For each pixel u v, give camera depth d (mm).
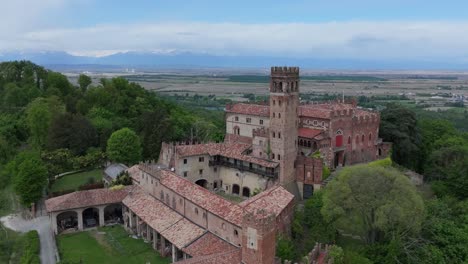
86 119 144875
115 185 103438
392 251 74125
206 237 75500
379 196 80062
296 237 83250
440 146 130750
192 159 108062
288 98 98125
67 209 91750
